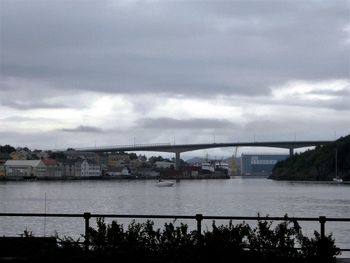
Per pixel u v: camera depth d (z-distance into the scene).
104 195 156.62
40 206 107.00
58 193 172.38
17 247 15.11
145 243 14.43
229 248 13.98
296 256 14.02
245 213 86.94
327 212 90.19
